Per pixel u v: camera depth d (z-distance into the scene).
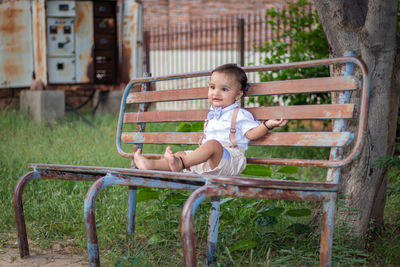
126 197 4.25
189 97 3.25
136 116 3.55
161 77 3.38
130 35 9.22
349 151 3.29
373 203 3.44
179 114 3.32
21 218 3.12
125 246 3.36
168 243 3.41
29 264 3.03
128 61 9.27
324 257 2.39
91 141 6.41
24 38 8.47
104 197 4.27
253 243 3.01
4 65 8.41
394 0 2.97
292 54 7.24
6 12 8.31
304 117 2.71
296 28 7.25
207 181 2.18
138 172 2.46
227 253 2.90
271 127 2.79
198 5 17.33
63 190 4.42
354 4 3.26
